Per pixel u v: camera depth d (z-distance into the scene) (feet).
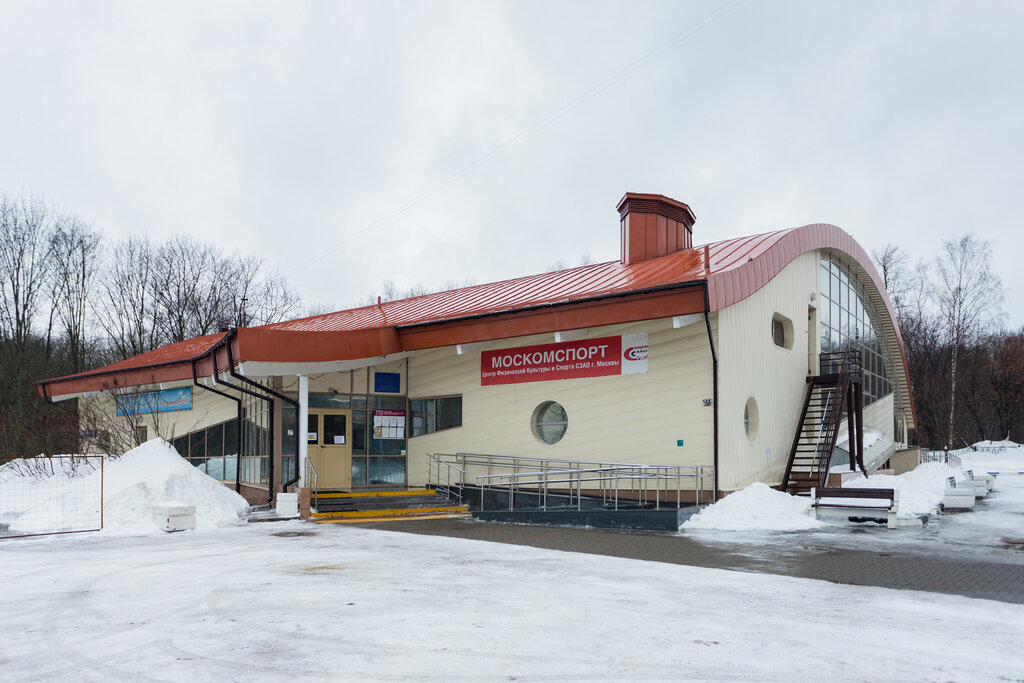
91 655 19.62
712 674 17.79
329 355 58.80
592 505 57.57
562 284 68.64
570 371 61.05
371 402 69.00
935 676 17.66
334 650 19.84
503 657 19.15
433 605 25.25
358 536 45.39
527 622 22.81
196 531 47.88
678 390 55.21
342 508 60.18
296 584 29.14
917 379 186.80
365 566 33.55
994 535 43.09
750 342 59.47
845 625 22.49
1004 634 21.44
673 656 19.21
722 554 36.88
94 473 58.34
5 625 22.97
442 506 62.75
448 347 69.10
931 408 183.52
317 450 65.21
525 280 82.07
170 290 154.51
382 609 24.64
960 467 113.70
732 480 54.70
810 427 69.51
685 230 76.95
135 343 150.61
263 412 64.03
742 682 17.22
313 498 60.54
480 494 64.80
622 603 25.57
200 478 56.44
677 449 54.90
